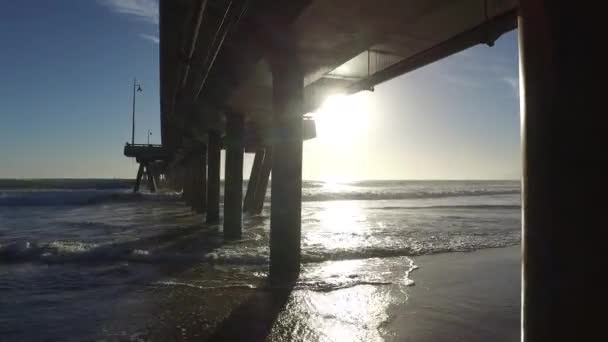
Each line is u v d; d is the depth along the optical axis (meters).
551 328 2.52
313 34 9.21
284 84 10.09
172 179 79.56
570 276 2.45
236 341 5.98
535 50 2.68
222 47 11.17
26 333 6.28
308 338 6.09
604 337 2.33
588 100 2.42
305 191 65.25
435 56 10.98
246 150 30.42
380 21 8.62
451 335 6.24
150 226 20.66
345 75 13.51
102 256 11.91
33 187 91.12
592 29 2.43
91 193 56.38
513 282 9.48
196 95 17.25
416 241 15.41
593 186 2.39
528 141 2.73
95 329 6.43
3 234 17.38
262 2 8.20
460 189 83.31
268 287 8.78
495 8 8.14
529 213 2.71
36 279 9.47
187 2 9.84
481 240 15.75
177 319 6.86
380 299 8.02
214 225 21.20
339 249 13.30
